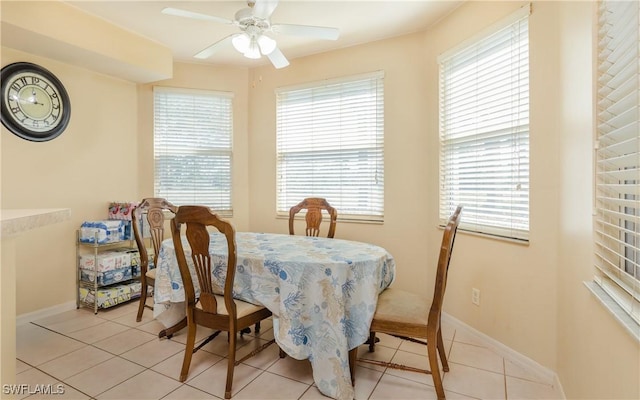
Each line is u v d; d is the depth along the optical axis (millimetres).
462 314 2588
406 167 3107
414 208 3074
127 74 3309
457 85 2646
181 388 1844
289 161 3781
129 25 2898
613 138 1264
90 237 3018
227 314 1814
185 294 1934
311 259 1870
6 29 2311
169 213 3793
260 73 3918
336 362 1755
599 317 1275
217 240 2459
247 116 4004
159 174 3758
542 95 1938
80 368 2041
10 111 2643
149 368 2045
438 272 1704
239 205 3992
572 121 1632
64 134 3014
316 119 3598
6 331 981
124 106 3518
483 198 2404
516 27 2123
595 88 1356
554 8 1870
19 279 2752
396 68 3143
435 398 1769
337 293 1770
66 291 3039
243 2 2520
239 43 2322
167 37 3139
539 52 1955
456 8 2625
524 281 2059
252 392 1812
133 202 3348
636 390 968
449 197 2770
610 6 1233
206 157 3910
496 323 2268
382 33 3084
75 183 3105
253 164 3982
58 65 2953
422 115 3023
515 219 2154
